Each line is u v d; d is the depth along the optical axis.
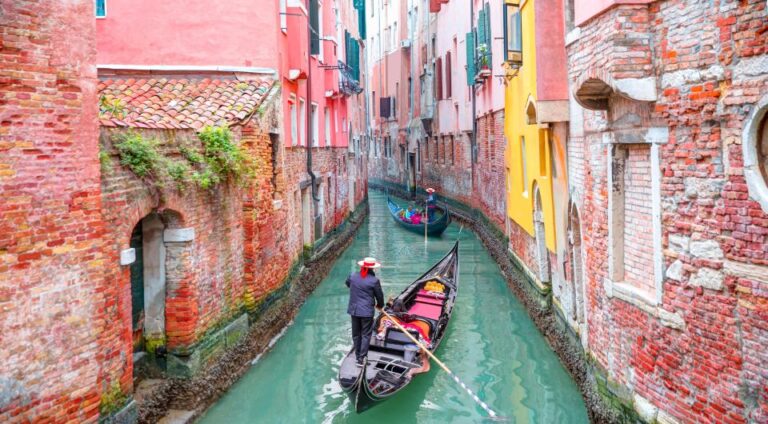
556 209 10.20
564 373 9.30
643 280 6.46
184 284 8.01
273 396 8.99
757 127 4.68
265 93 11.41
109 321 6.16
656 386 6.05
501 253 17.00
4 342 4.94
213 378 8.41
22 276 5.07
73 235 5.51
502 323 12.22
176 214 7.86
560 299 10.30
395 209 27.22
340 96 21.44
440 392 9.24
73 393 5.54
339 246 19.78
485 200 20.53
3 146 4.91
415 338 10.05
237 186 9.79
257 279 10.52
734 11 4.86
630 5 5.74
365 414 8.55
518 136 13.70
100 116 7.18
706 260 5.26
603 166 7.21
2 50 4.91
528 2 10.05
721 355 5.15
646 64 5.77
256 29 12.02
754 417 4.86
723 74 4.99
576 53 7.80
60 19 5.35
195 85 11.61
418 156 33.59
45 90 5.23
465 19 22.62
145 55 11.95
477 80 19.64
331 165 20.05
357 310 9.38
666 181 5.74
